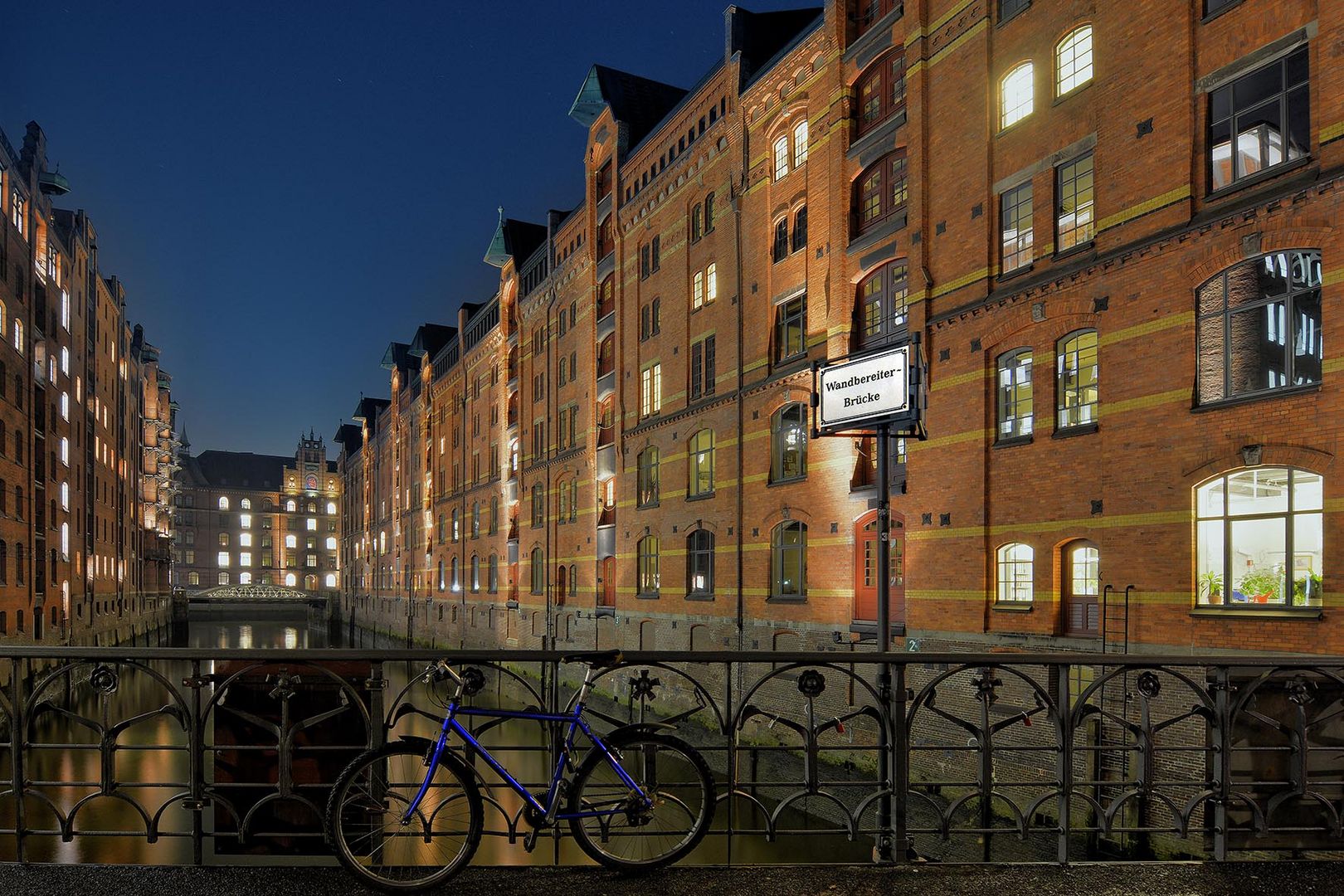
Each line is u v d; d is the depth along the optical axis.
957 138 19.25
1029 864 5.49
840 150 22.75
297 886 5.00
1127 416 15.20
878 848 5.80
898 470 20.72
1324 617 12.27
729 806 5.54
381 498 83.94
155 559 86.62
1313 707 5.89
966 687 17.64
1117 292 15.52
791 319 25.17
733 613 26.30
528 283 46.94
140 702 39.25
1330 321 12.43
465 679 5.41
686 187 30.34
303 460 151.12
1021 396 17.53
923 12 20.12
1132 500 15.01
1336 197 12.44
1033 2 17.62
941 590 18.75
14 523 38.28
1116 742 14.59
